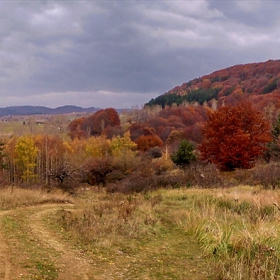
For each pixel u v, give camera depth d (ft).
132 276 20.70
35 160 158.81
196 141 188.65
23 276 19.07
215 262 23.06
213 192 53.11
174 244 28.60
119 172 107.04
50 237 29.27
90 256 24.25
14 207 48.96
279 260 22.07
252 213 36.50
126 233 30.60
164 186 76.48
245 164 82.12
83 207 48.62
